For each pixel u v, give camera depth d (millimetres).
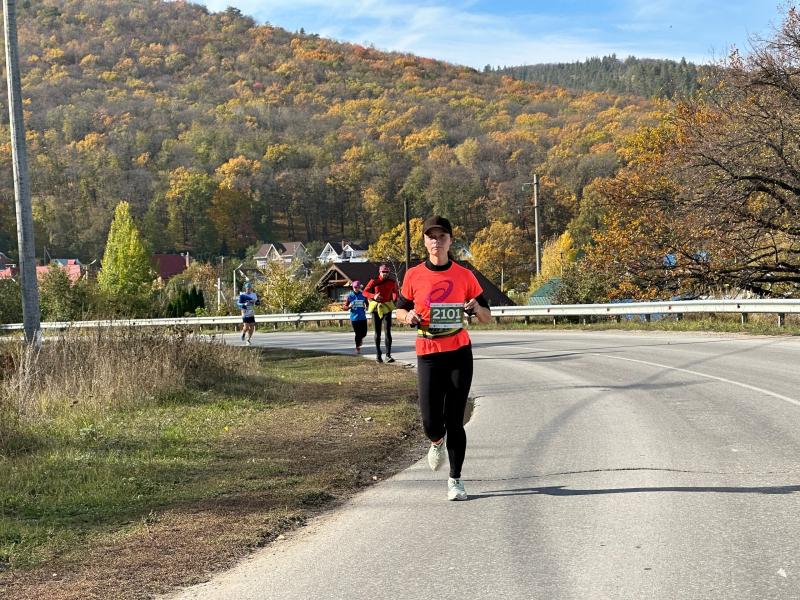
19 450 9203
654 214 32781
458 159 145625
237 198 149375
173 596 4820
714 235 29562
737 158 28578
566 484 7105
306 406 12539
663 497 6496
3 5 16328
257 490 7258
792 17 28125
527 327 31297
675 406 11047
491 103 197000
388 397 13461
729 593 4465
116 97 197500
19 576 5133
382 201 144625
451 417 6746
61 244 141125
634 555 5145
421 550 5480
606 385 13562
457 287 6676
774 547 5188
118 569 5258
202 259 146750
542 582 4750
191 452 9047
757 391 12031
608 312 29938
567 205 121500
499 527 5918
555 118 175125
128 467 8289
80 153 160125
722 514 5961
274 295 56500
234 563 5418
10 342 15422
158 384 13281
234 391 14078
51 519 6426
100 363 13602
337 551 5570
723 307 25203
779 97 28672
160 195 148250
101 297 54406
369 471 8203
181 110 196125
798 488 6605
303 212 155375
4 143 155000
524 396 12836
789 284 32094
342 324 43219
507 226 108062
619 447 8539
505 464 8086
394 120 187250
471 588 4715
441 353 6688
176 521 6293
